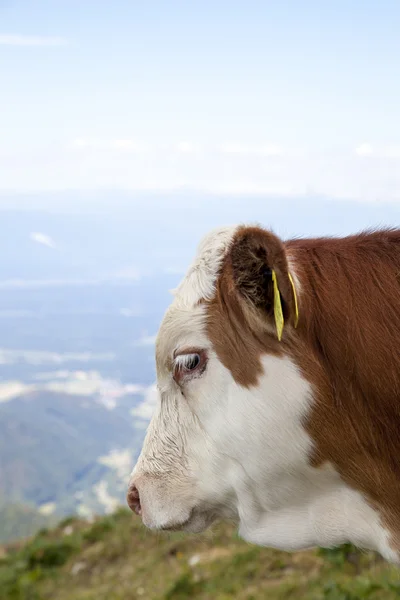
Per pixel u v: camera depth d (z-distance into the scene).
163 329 1.26
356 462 1.20
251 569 2.48
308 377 1.19
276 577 2.41
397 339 1.18
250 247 1.13
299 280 1.21
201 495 1.29
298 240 1.32
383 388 1.18
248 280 1.16
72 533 3.37
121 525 3.26
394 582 2.09
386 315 1.19
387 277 1.22
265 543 1.28
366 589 2.09
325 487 1.24
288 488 1.24
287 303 1.13
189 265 1.28
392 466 1.19
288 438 1.20
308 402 1.19
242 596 2.32
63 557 3.19
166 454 1.30
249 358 1.20
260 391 1.20
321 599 2.12
